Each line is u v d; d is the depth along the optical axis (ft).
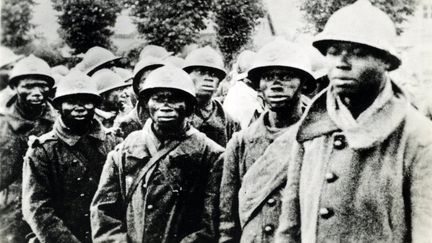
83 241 11.37
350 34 8.11
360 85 8.14
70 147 11.34
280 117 9.71
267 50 9.66
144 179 10.61
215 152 10.52
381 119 8.13
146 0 12.05
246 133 10.01
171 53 11.91
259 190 9.69
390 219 8.19
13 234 12.03
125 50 12.22
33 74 12.08
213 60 11.09
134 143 10.75
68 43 12.44
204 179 10.53
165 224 10.58
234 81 11.18
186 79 10.34
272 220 9.60
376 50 8.08
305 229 8.63
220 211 10.27
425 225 8.07
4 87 12.42
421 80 10.62
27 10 12.51
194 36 11.84
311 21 11.25
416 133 8.11
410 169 8.12
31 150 11.33
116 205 10.79
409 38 10.82
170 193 10.54
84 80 11.27
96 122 11.51
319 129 8.50
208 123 10.82
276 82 9.50
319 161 8.48
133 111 11.34
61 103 11.26
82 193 11.34
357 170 8.21
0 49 12.46
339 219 8.30
